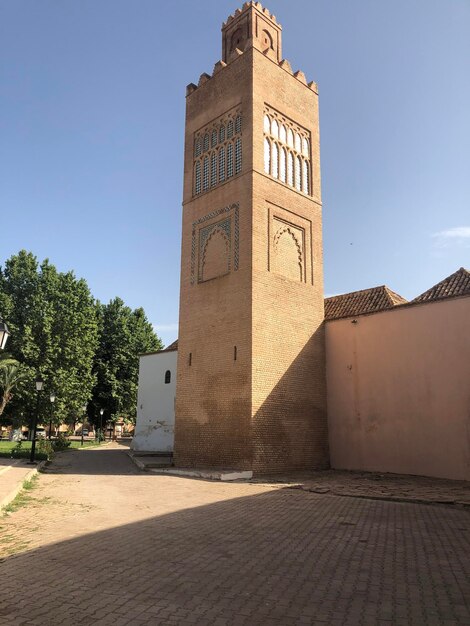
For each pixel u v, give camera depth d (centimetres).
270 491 1360
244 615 466
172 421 2961
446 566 630
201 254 2158
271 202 2052
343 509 1071
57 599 511
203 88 2348
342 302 2350
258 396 1825
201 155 2292
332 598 512
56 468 2033
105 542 764
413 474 1781
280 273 2030
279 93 2214
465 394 1675
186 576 588
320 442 2033
